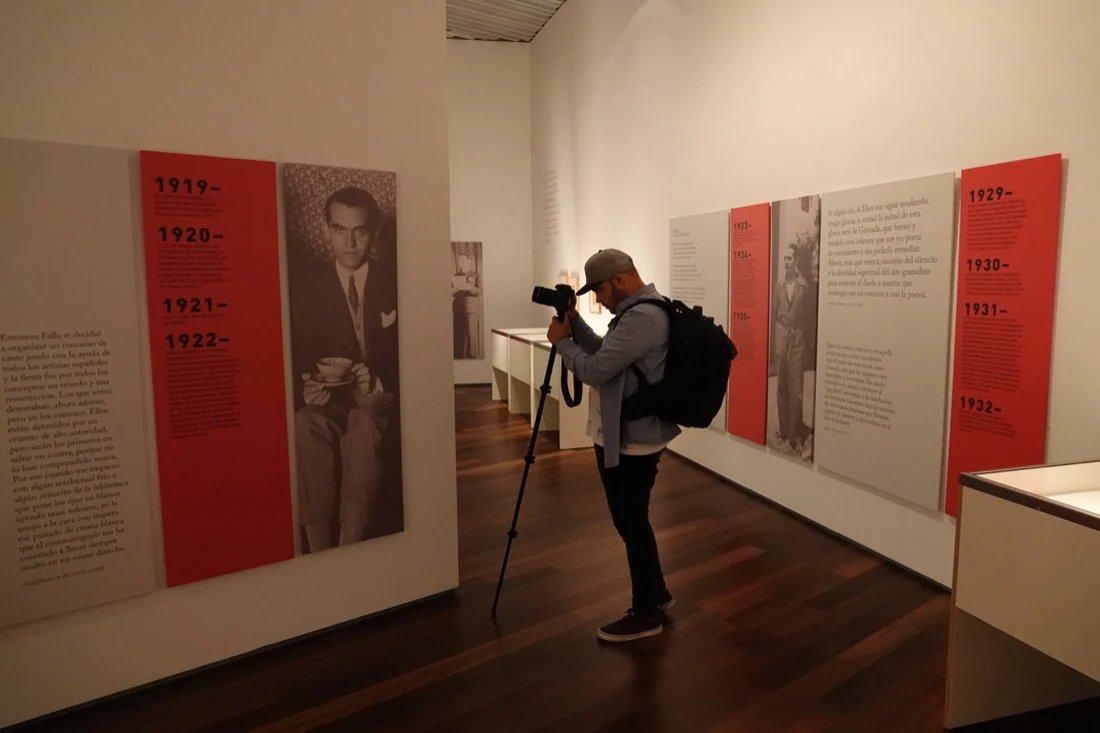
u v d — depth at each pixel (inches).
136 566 99.2
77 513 94.1
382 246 118.4
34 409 90.0
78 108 91.2
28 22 87.4
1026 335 115.3
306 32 109.0
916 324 135.9
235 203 103.1
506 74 375.2
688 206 221.3
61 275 90.6
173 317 99.3
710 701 98.0
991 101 120.1
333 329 114.5
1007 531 82.8
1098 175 104.1
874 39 144.6
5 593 90.0
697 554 151.4
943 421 131.9
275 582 113.3
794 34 168.4
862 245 148.3
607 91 277.4
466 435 270.1
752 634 116.4
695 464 225.3
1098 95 103.6
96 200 92.4
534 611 126.1
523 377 294.7
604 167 283.4
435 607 128.2
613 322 110.8
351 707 97.9
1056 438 112.0
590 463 227.8
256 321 106.6
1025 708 95.3
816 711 95.3
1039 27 111.5
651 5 237.9
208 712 97.3
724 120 199.2
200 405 102.7
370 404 119.6
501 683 103.3
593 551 153.5
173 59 97.7
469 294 383.6
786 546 155.6
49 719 95.4
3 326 87.1
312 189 110.3
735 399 198.8
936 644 112.2
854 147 151.5
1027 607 80.7
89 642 97.5
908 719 93.4
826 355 160.7
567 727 92.7
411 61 120.0
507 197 382.6
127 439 97.0
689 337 104.5
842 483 159.5
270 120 106.6
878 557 149.1
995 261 119.8
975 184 122.3
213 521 105.3
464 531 166.9
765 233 181.5
